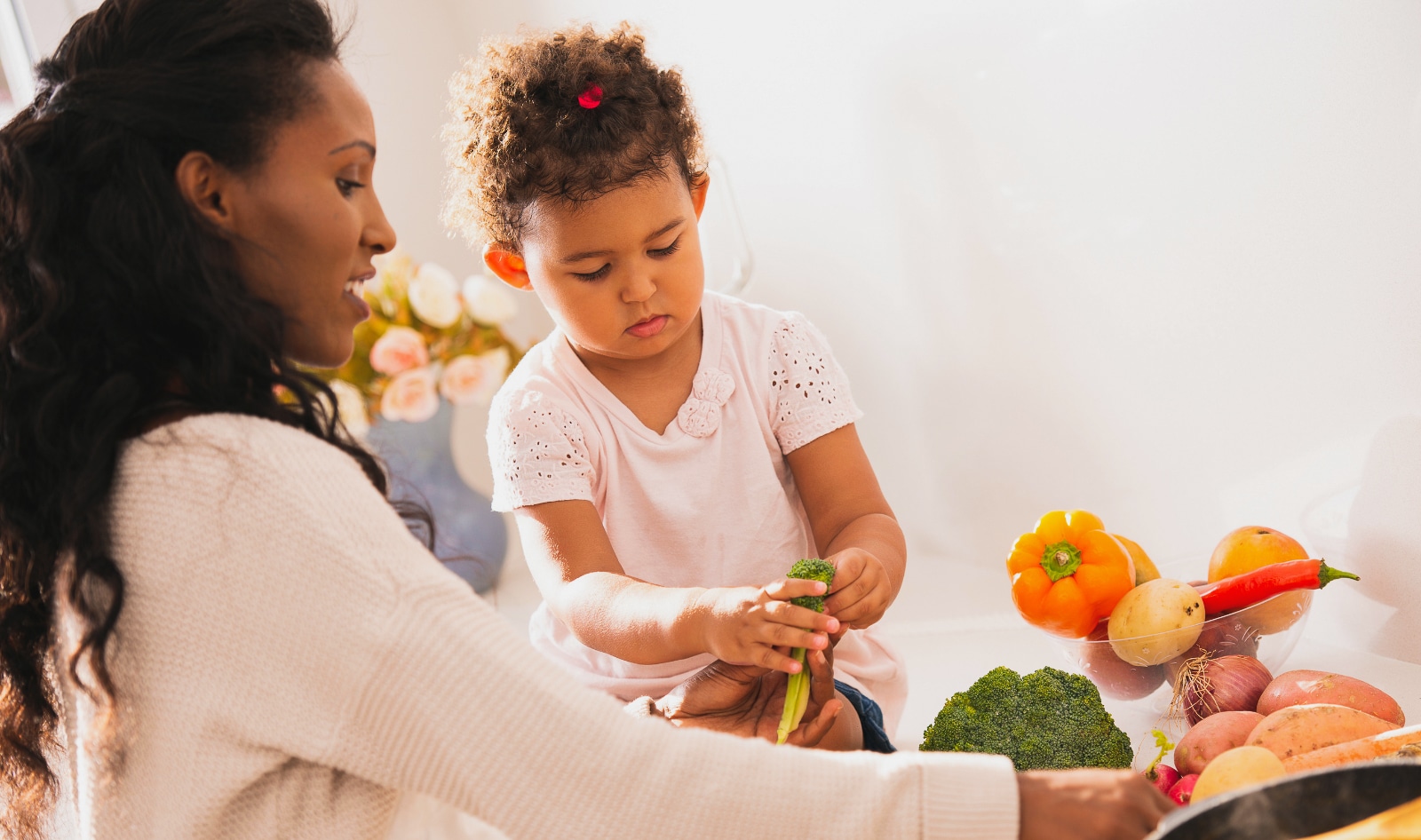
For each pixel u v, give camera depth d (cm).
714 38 213
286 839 71
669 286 121
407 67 244
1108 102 156
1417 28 120
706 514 133
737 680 113
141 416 74
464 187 133
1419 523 130
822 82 197
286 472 70
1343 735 102
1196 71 144
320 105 78
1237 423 151
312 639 68
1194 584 130
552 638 138
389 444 207
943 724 116
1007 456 188
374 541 70
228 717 69
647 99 121
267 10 78
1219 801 58
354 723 68
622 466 133
